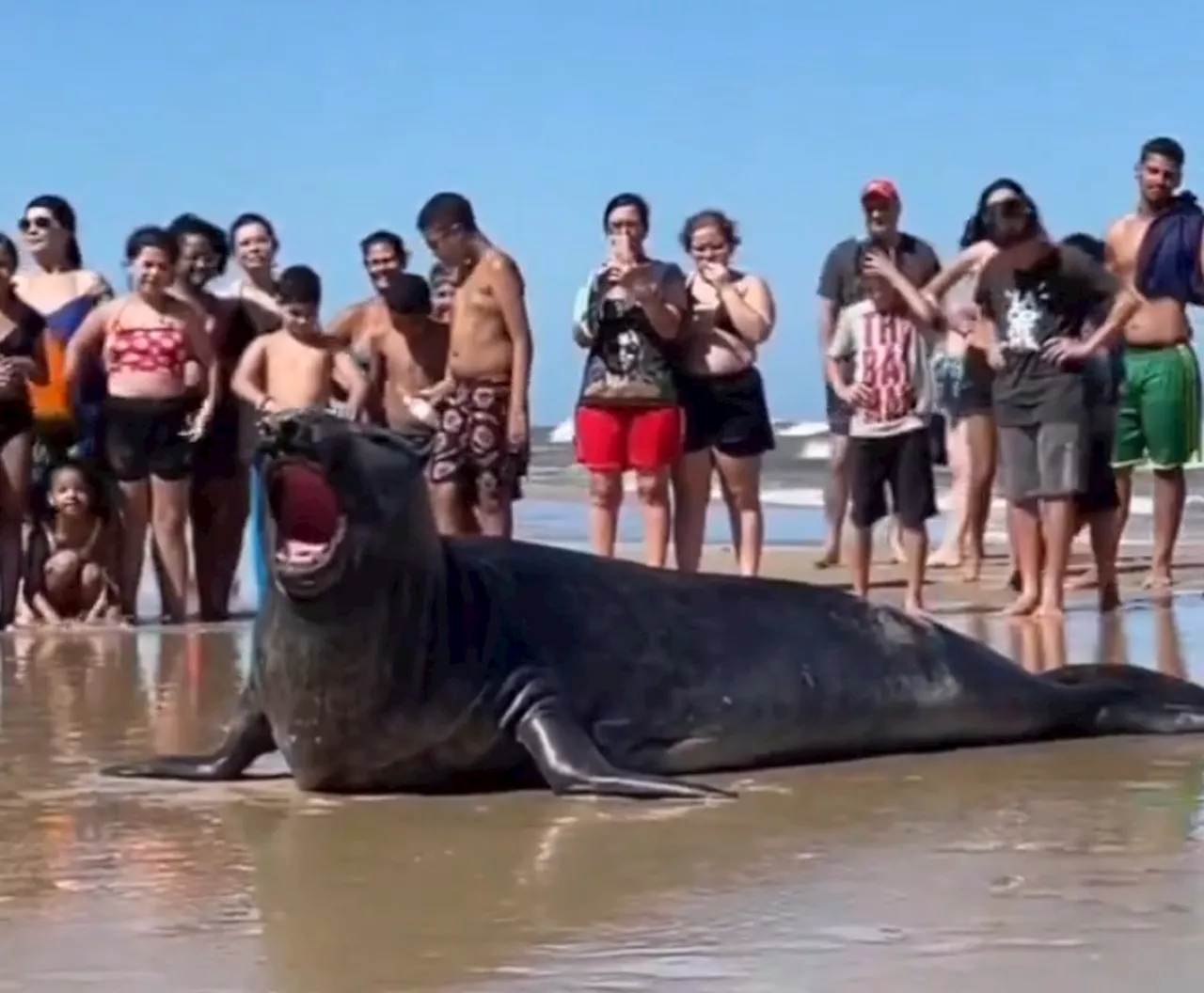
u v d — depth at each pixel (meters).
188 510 18.09
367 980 5.74
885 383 16.81
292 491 8.79
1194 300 18.83
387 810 8.62
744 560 17.77
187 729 11.17
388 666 8.80
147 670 14.03
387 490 8.70
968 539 21.17
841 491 22.88
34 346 17.62
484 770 9.23
